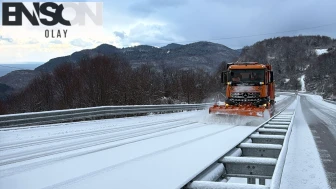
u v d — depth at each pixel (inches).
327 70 6028.5
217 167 171.0
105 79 1644.9
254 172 178.2
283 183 216.2
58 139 422.3
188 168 268.1
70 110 601.3
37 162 289.4
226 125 634.2
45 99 2085.4
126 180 233.1
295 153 318.3
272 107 829.2
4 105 2158.0
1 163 284.4
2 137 430.6
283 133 355.9
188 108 1198.3
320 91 5167.3
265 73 717.9
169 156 317.1
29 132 481.1
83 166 275.0
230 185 134.9
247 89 717.9
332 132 501.4
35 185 221.1
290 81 6806.1
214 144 392.2
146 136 461.4
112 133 490.0
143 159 302.8
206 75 2468.0
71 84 1811.0
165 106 995.9
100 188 214.7
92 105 1556.3
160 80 2087.8
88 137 443.8
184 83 2100.1
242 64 749.3
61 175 246.7
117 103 1555.1
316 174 238.7
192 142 407.2
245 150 237.1
